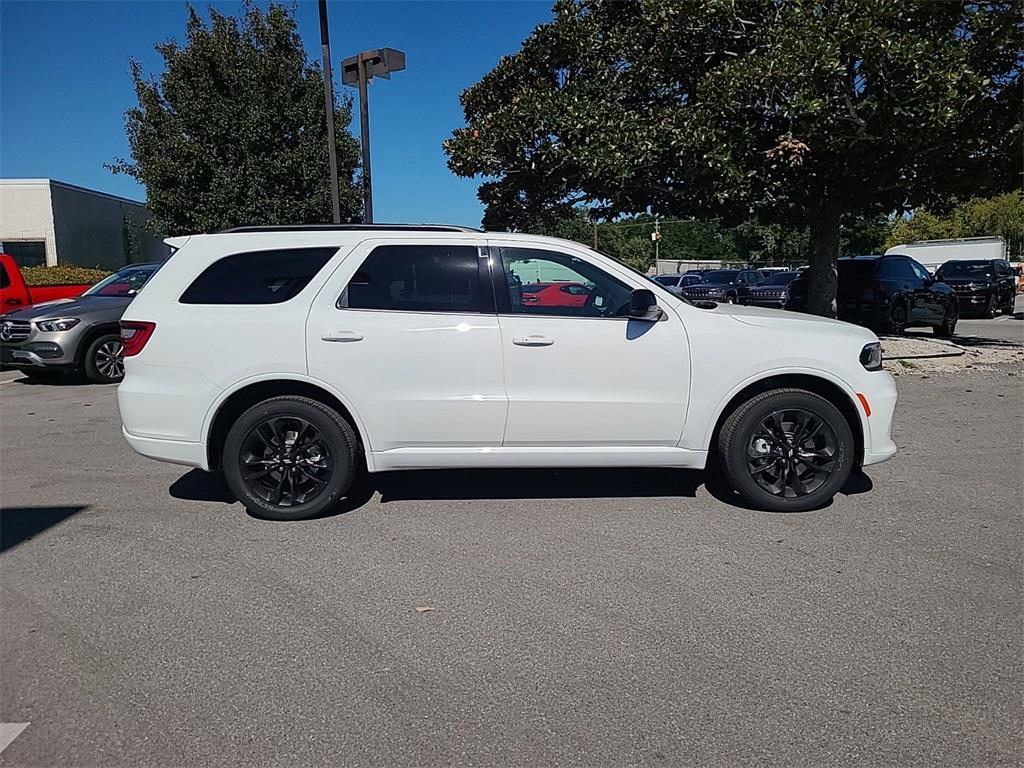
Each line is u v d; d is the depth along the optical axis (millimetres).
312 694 2893
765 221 11758
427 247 4785
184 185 18062
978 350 12906
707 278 27797
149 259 31359
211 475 5918
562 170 10891
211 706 2816
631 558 4172
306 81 18672
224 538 4531
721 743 2584
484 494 5344
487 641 3283
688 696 2857
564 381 4688
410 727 2686
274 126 18453
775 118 9844
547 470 5957
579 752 2545
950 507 4988
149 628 3414
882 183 11039
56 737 2635
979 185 11023
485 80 12344
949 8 8828
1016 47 8930
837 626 3379
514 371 4664
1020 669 3014
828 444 4859
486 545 4383
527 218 12750
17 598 3725
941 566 4023
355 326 4629
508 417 4688
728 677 2984
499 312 4719
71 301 11117
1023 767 2449
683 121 9734
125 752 2557
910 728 2654
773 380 4902
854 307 14531
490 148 10672
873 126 9312
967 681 2934
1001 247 31656
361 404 4660
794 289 16047
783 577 3904
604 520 4785
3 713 2771
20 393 10062
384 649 3225
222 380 4637
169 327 4664
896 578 3879
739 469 4852
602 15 11648
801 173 10492
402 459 4750
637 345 4699
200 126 18078
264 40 18516
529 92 10703
